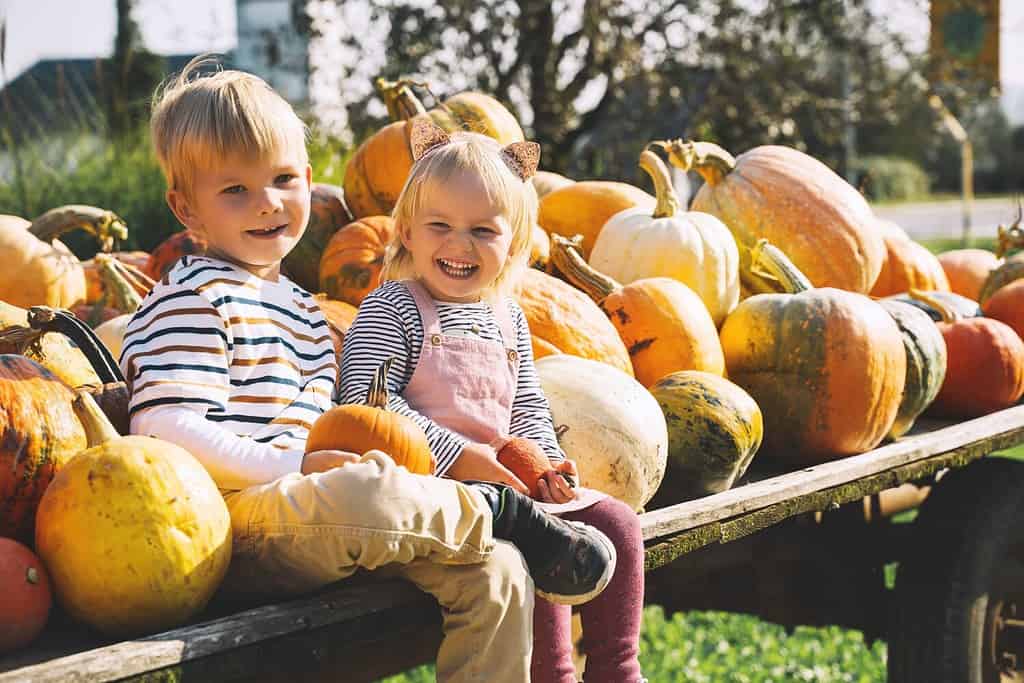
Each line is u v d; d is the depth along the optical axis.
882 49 11.34
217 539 2.00
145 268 3.87
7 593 1.84
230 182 2.43
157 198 6.01
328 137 7.66
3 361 2.18
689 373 3.27
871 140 42.75
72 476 1.96
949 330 4.27
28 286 3.52
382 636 2.07
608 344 3.36
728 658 5.11
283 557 2.07
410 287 2.73
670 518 2.59
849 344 3.51
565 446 2.83
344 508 2.02
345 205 4.24
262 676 2.39
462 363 2.66
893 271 5.09
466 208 2.65
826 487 3.07
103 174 6.34
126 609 1.92
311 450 2.27
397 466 2.11
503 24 9.73
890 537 4.07
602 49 9.91
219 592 2.19
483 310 2.77
